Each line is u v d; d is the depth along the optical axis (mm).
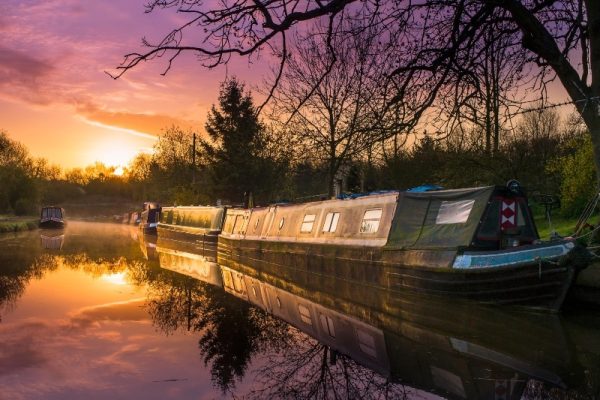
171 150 50875
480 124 7137
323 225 17781
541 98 7348
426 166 21828
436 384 6230
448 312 10594
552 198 12664
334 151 21906
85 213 103188
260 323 9867
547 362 7031
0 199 67000
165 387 6121
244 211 25719
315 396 5824
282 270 19047
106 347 7906
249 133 32844
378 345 8203
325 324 9820
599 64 7359
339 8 5094
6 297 12391
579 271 9969
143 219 45188
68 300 12109
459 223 12273
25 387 6059
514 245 11906
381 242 14297
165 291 13836
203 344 8211
